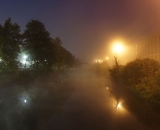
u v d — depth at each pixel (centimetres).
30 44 2806
